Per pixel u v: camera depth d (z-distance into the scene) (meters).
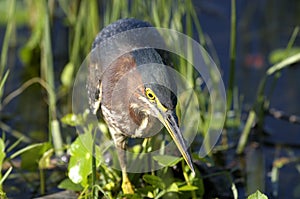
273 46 14.66
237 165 10.96
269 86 13.39
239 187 10.24
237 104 12.06
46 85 12.83
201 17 15.70
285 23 15.51
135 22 10.14
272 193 10.18
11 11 12.54
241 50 14.61
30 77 13.97
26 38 15.20
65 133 11.77
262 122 11.63
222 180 10.20
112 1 12.90
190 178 9.19
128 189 9.34
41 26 13.74
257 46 14.72
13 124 12.42
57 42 14.95
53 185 10.23
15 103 13.14
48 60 12.26
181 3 11.88
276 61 14.02
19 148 11.48
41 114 12.78
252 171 10.76
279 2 16.06
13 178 10.43
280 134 12.01
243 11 15.94
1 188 9.34
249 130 11.49
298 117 12.27
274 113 11.98
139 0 11.74
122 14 12.48
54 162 10.77
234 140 11.79
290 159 11.19
